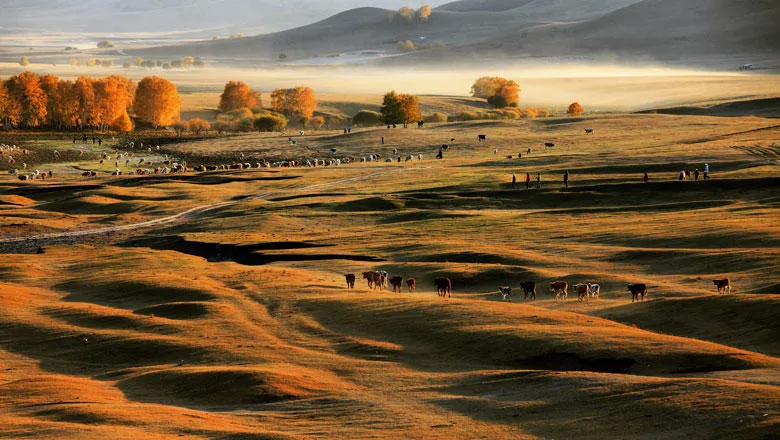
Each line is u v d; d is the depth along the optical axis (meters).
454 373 48.50
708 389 39.00
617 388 41.03
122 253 107.69
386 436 37.34
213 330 61.84
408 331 58.12
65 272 94.75
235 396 45.69
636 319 60.41
